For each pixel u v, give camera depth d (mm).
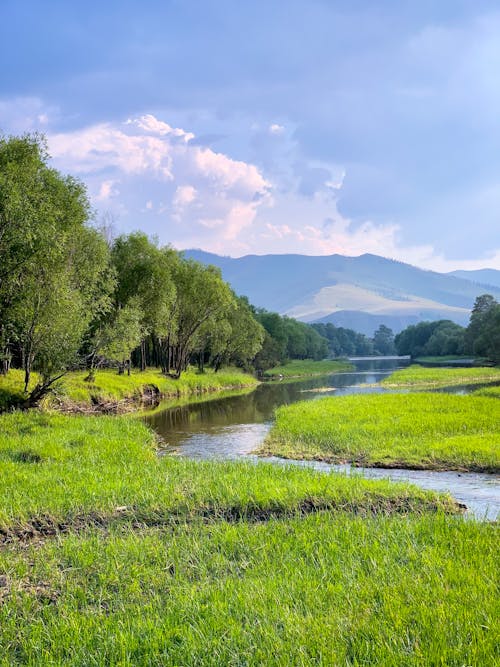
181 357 65000
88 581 8367
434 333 189000
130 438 23594
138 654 6195
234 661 5887
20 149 32594
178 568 8656
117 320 42156
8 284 29609
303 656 5777
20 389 31219
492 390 46219
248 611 6957
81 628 6785
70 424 25875
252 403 46500
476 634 6016
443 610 6621
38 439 21016
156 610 7262
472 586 7410
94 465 17109
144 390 50500
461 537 9688
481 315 139750
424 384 68250
